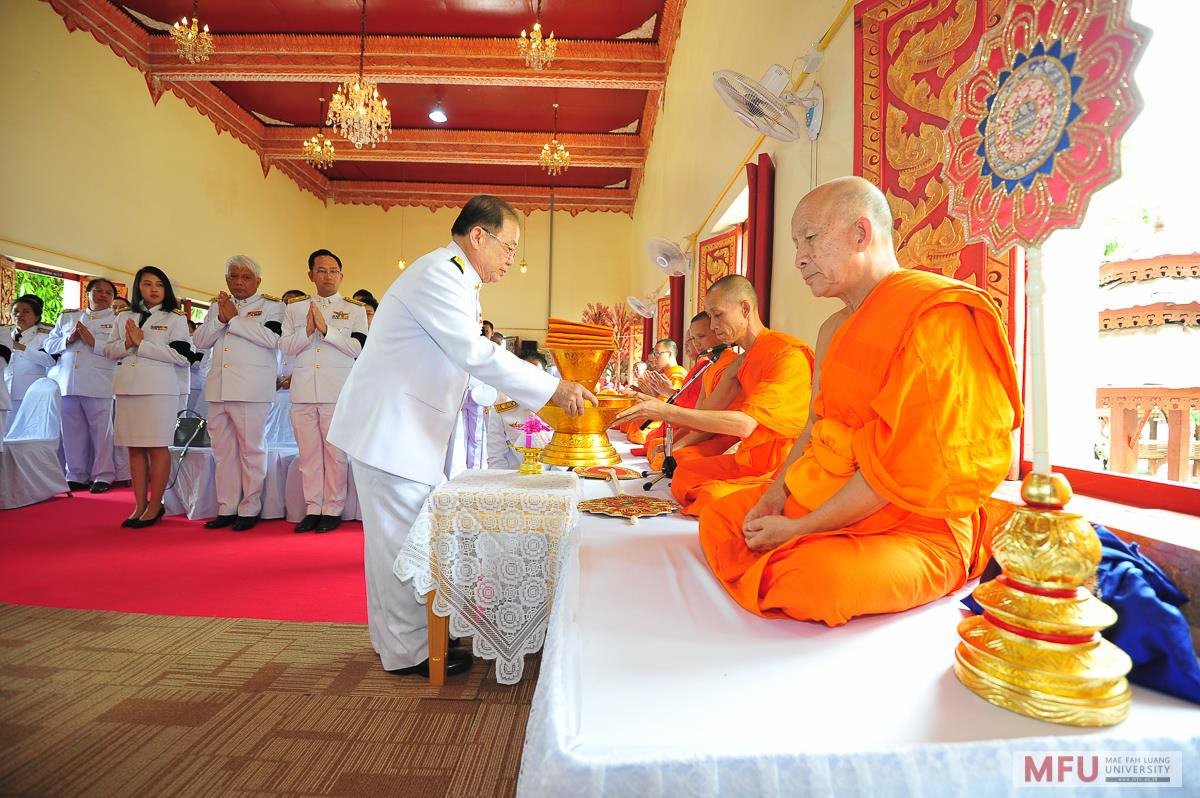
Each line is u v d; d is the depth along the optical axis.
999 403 1.04
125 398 4.07
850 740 0.70
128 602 2.78
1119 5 0.76
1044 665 0.78
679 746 0.67
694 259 6.36
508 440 4.04
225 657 2.23
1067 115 0.81
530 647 1.88
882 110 2.18
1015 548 0.81
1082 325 1.77
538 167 13.81
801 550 1.08
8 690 1.97
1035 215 0.84
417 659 2.09
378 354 2.01
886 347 1.08
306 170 13.68
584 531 1.68
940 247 1.93
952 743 0.69
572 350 2.13
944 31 1.92
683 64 7.18
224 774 1.55
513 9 8.18
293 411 4.12
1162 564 1.08
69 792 1.46
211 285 10.18
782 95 2.88
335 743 1.69
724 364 2.43
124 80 8.17
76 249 7.34
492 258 2.12
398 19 8.38
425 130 11.80
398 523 2.01
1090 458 1.76
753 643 0.97
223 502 4.22
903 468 1.03
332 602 2.80
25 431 5.21
